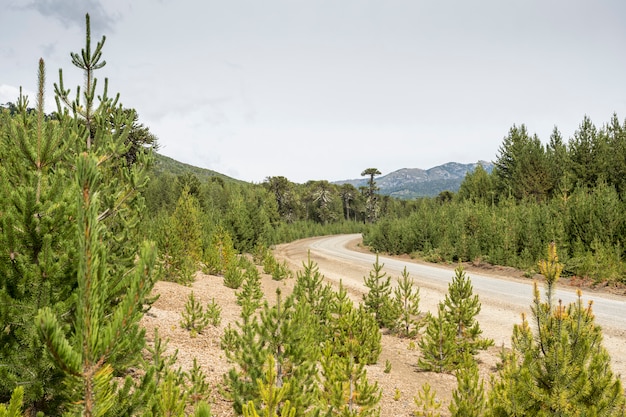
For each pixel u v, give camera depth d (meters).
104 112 7.14
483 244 30.98
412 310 14.80
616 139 35.00
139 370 7.31
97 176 2.39
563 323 4.82
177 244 18.55
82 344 2.32
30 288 3.65
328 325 12.02
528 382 4.69
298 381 6.17
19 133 4.46
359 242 64.50
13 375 3.43
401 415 8.08
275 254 44.12
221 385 7.78
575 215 25.31
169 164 176.12
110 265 7.07
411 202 118.94
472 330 12.09
